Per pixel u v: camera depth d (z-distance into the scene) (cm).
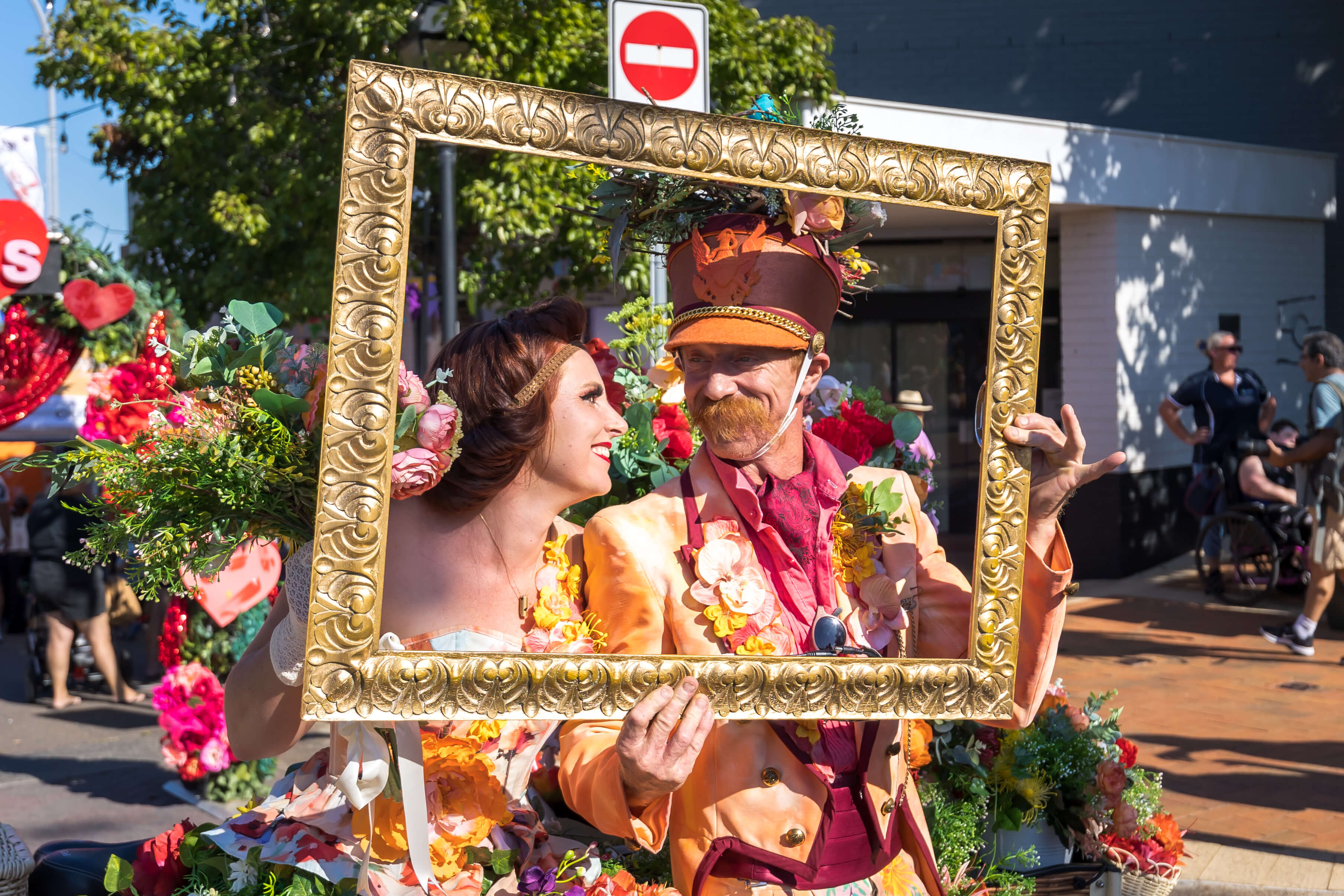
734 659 155
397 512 162
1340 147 1362
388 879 158
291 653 150
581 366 170
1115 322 1066
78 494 726
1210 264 1136
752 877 166
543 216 556
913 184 163
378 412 138
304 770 179
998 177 166
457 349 167
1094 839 292
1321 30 1366
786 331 172
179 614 509
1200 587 1002
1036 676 174
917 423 229
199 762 516
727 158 155
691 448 243
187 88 902
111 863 179
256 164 877
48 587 734
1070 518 1085
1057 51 1405
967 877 260
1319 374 774
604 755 160
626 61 317
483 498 162
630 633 169
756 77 809
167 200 952
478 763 165
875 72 1430
